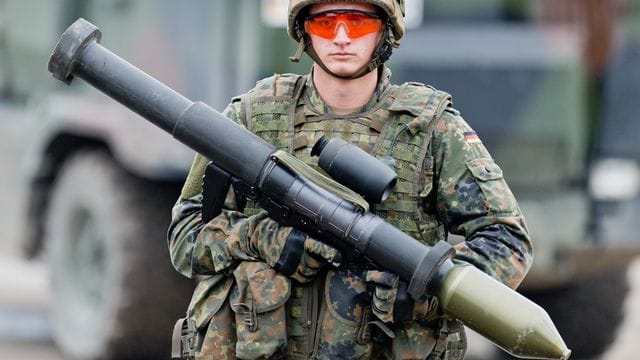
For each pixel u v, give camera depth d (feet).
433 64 46.62
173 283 46.75
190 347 23.75
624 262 48.83
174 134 22.89
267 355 22.72
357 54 22.70
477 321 21.38
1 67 54.54
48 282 52.65
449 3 46.55
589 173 47.19
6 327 57.62
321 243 22.30
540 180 46.93
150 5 46.24
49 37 52.39
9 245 54.75
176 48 45.55
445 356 23.45
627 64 47.21
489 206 22.67
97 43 23.30
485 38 46.47
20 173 53.06
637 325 58.85
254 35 44.50
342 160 22.07
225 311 23.24
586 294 51.62
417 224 23.08
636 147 47.26
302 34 23.32
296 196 22.20
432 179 23.04
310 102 23.71
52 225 51.88
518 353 21.33
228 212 23.34
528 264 22.75
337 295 22.57
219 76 44.70
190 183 24.06
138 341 47.39
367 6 22.62
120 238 46.44
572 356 52.70
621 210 47.26
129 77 22.98
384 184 21.88
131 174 47.32
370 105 23.54
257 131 23.75
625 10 47.06
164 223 46.75
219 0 44.68
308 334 22.98
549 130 46.70
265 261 22.81
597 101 47.34
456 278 21.45
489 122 46.60
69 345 50.55
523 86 46.55
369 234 21.79
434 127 23.08
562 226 46.55
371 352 22.95
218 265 23.00
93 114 47.37
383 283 21.97
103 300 47.75
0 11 54.90
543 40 46.55
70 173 49.78
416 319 22.53
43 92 52.29
